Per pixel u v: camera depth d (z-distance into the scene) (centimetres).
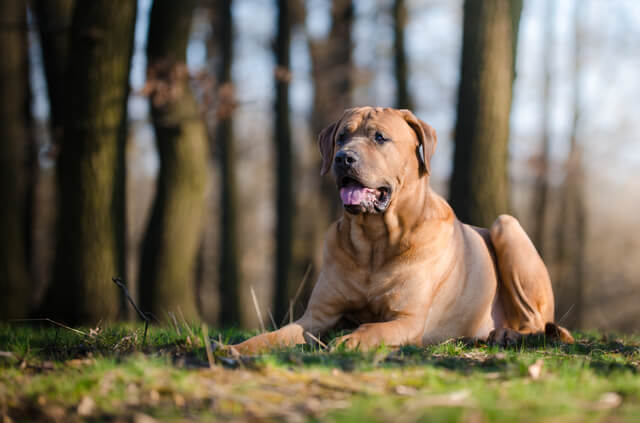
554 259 1998
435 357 388
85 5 840
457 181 842
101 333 475
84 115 855
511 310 542
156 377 300
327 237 506
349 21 1770
